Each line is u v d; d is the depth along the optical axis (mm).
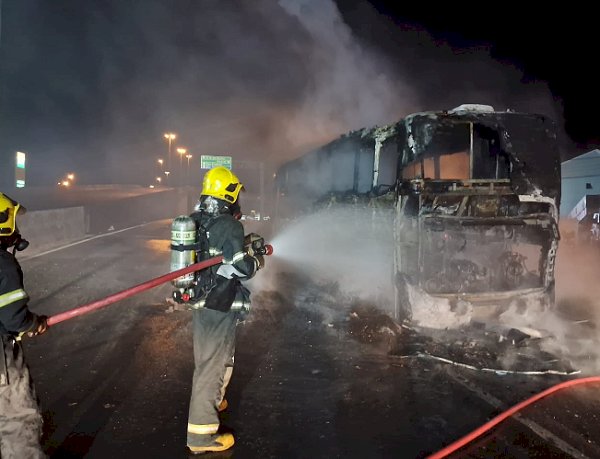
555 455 3066
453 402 3844
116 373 4383
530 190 5637
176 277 2863
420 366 4605
